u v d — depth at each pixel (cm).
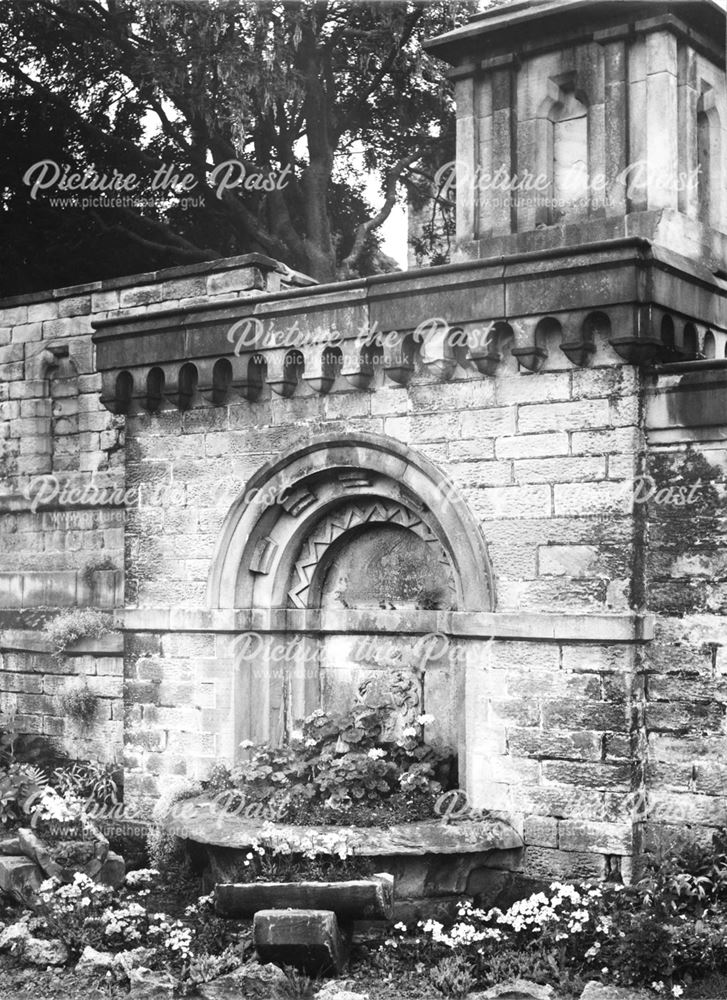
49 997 988
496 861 1108
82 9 2394
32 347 1598
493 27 1205
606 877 1067
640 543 1080
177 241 2441
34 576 1573
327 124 2511
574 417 1097
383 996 967
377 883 1028
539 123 1198
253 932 1017
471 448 1148
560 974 970
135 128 2548
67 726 1516
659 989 932
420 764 1177
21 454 1598
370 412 1209
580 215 1180
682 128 1163
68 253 2508
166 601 1336
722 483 1055
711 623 1060
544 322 1098
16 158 2488
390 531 1262
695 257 1164
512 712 1119
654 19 1137
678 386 1068
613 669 1071
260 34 2180
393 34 2370
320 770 1185
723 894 1012
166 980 995
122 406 1368
